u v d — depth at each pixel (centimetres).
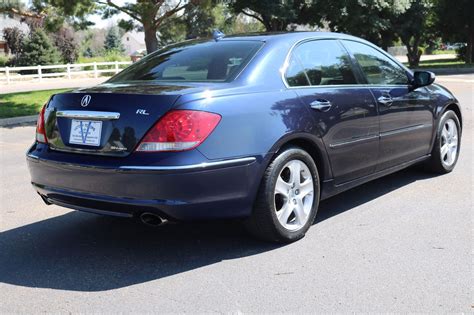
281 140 407
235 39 475
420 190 579
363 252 411
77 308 334
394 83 550
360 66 514
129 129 375
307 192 440
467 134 923
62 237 466
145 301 341
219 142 376
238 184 388
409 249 415
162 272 385
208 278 373
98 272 388
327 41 494
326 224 478
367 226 470
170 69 453
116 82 460
